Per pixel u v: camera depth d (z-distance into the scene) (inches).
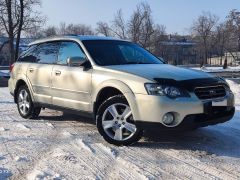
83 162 219.5
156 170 207.6
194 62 3511.3
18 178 193.3
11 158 226.1
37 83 324.2
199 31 3316.9
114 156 230.8
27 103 344.8
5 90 617.6
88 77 272.5
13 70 360.8
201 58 3329.2
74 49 297.9
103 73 264.5
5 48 2465.6
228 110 253.1
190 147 252.1
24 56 355.9
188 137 277.6
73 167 210.7
